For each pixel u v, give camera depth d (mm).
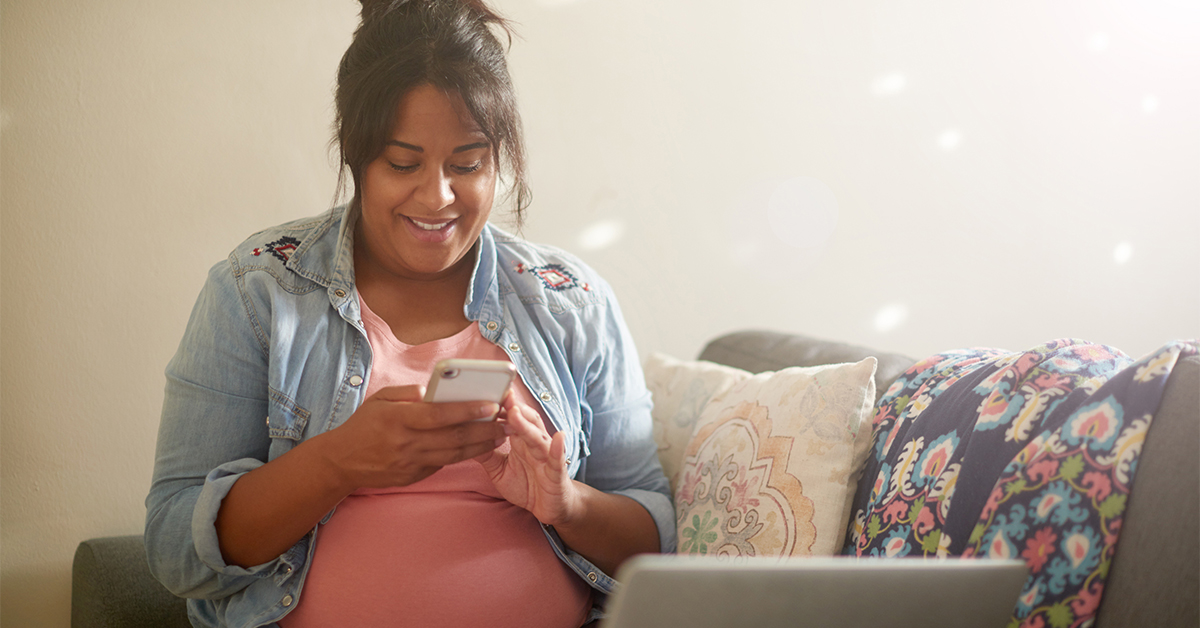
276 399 1075
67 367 1614
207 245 1700
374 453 929
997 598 754
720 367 1557
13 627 1602
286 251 1157
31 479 1604
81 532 1643
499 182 1319
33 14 1546
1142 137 2412
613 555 1157
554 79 1959
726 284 2168
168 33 1636
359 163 1048
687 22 2053
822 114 2186
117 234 1630
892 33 2209
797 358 1578
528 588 1088
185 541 1024
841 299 2258
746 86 2117
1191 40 2408
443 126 1013
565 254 1354
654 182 2074
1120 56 2371
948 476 961
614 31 1994
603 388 1275
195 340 1095
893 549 988
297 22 1729
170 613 1349
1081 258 2416
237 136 1702
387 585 1029
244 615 1050
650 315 2117
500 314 1206
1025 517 847
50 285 1593
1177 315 2502
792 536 1101
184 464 1064
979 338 2373
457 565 1049
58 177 1584
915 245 2297
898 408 1138
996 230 2348
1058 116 2352
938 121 2273
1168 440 805
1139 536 794
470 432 940
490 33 1108
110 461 1655
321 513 995
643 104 2039
